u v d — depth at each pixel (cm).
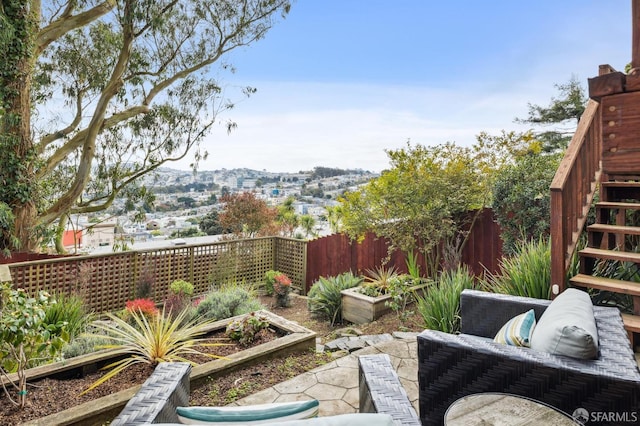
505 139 628
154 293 686
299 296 767
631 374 146
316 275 799
